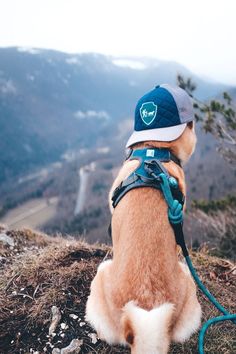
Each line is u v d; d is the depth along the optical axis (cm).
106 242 202
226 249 331
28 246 207
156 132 130
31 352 135
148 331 100
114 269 117
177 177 128
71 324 142
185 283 118
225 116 384
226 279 174
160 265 111
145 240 113
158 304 107
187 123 134
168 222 118
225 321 147
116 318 113
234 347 137
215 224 375
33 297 153
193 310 118
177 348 135
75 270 161
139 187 123
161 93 131
